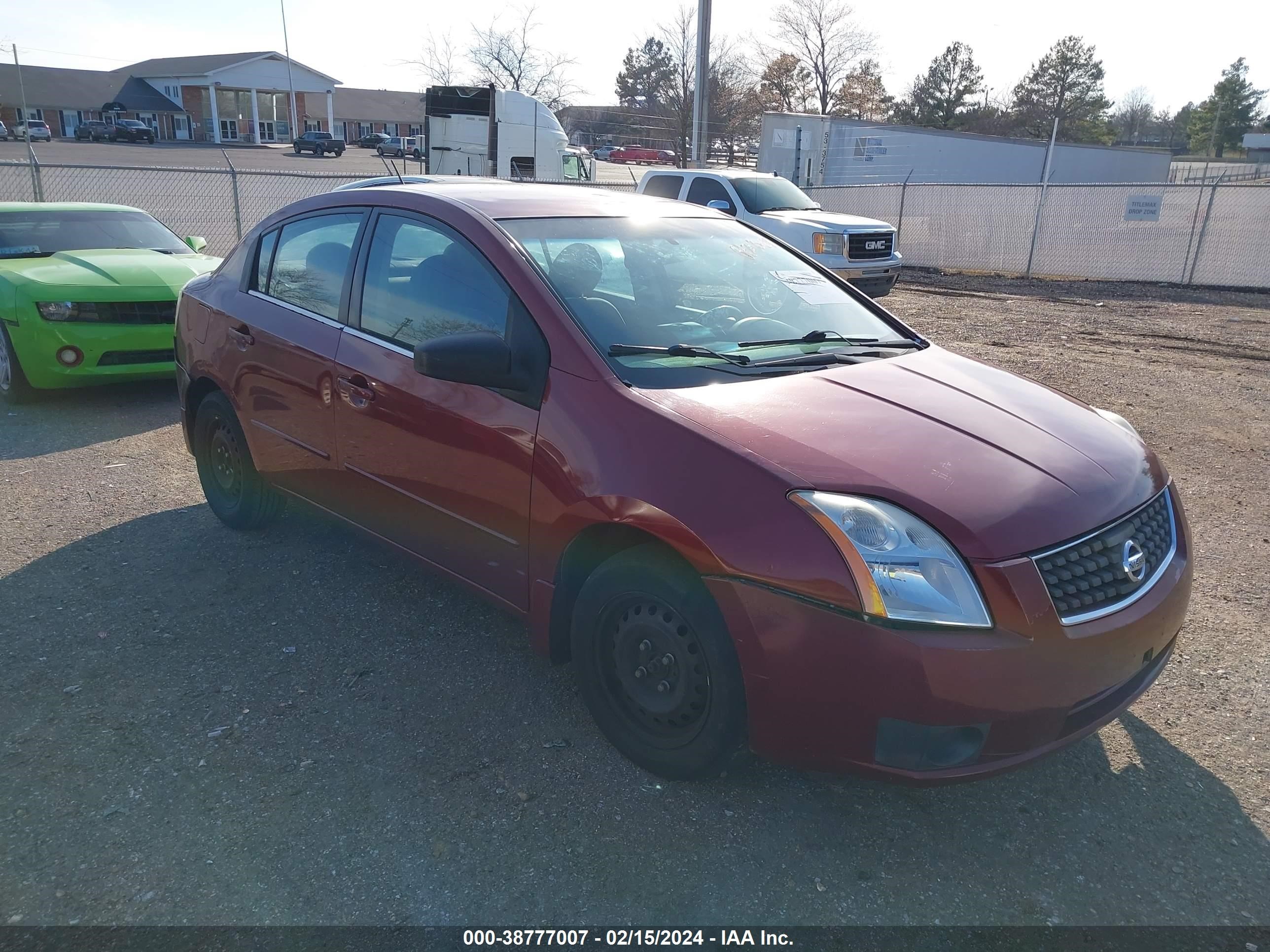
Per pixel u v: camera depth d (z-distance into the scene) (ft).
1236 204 60.64
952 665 7.64
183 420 16.40
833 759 8.24
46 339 22.36
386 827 8.94
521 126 91.66
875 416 9.45
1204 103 344.08
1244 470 20.68
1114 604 8.54
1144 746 10.60
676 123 142.10
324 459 12.92
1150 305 49.80
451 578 11.51
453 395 10.77
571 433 9.58
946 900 8.25
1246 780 10.00
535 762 9.97
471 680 11.52
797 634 8.04
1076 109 253.03
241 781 9.55
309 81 257.14
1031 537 8.12
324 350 12.59
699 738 9.02
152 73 246.68
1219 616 13.71
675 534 8.62
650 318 11.01
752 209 48.16
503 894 8.16
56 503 17.11
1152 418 24.93
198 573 14.32
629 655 9.54
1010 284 59.88
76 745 10.05
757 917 7.99
